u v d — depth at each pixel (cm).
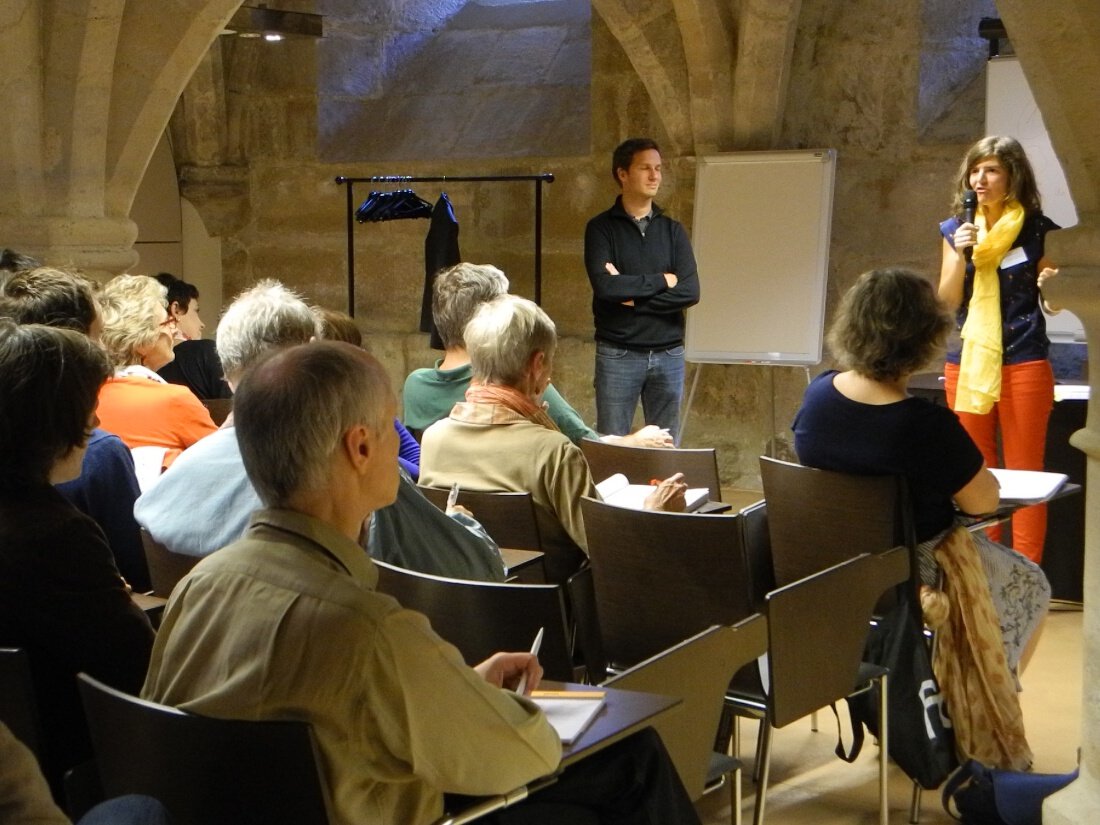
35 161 504
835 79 689
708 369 736
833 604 283
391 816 171
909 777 338
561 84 792
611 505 304
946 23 677
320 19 763
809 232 655
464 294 423
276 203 864
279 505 175
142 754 173
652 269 630
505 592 238
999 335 497
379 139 830
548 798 195
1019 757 328
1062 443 521
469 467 328
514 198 790
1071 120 252
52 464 217
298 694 163
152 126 529
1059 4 245
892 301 330
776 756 381
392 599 167
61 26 493
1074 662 462
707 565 296
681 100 701
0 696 193
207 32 523
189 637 176
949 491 328
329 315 351
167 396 363
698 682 241
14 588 210
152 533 269
